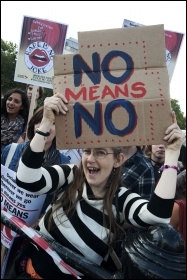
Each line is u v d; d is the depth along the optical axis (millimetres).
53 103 1539
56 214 1596
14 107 3805
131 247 1311
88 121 1565
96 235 1532
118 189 1637
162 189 1454
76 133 1581
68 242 1548
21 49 3447
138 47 1509
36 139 1529
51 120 1553
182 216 1779
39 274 1544
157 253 1244
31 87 4320
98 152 1569
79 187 1607
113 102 1542
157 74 1506
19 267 1621
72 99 1570
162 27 1482
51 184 1602
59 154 2250
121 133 1550
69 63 1570
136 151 2355
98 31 1532
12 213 1884
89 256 1529
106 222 1544
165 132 1512
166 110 1506
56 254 1446
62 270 1523
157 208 1438
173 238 1278
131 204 1557
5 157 2252
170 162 1493
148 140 1533
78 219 1560
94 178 1566
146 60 1510
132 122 1537
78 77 1567
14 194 1860
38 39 3436
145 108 1521
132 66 1522
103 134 1562
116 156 1603
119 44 1522
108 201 1561
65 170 1671
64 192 1630
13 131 3771
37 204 1873
